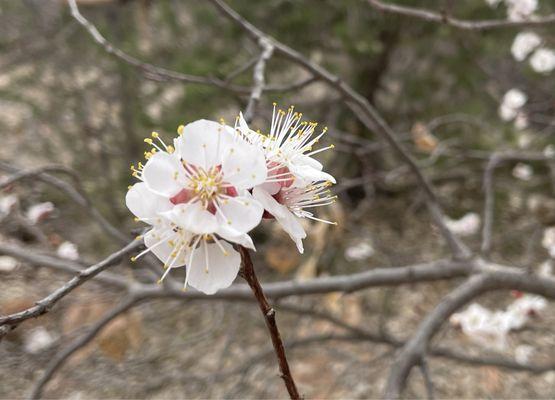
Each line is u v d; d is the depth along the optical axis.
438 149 0.68
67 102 0.88
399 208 0.97
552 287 0.41
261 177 0.23
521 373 0.71
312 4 0.82
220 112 0.78
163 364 0.71
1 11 0.89
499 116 0.90
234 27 0.79
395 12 0.37
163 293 0.43
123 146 0.86
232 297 0.44
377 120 0.40
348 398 0.66
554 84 0.87
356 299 0.68
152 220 0.23
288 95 0.71
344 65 0.90
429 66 0.91
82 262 0.45
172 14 0.81
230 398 0.55
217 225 0.22
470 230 0.73
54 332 0.63
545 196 0.87
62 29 0.84
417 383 0.70
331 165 0.92
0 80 0.88
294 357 0.70
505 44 0.85
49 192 0.77
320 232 0.69
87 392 0.64
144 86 0.82
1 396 0.62
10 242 0.53
